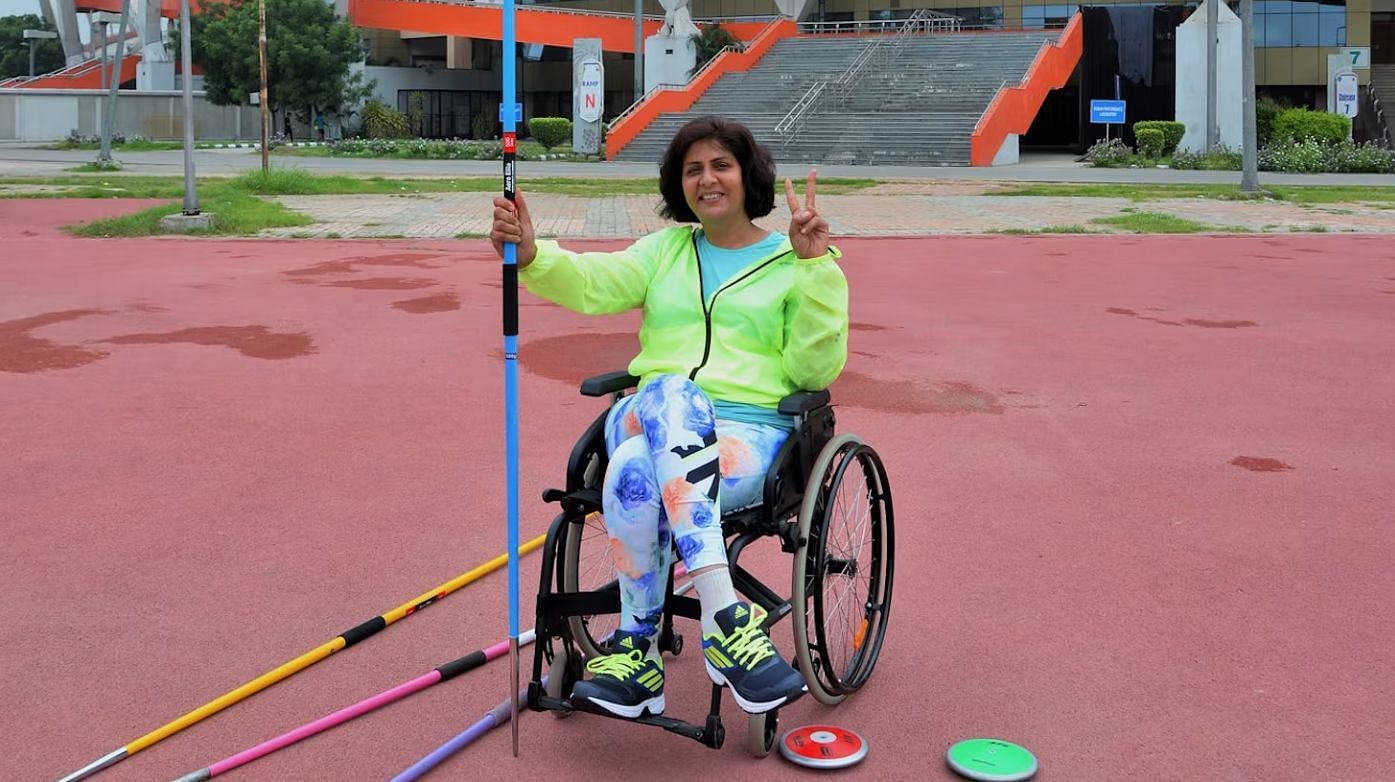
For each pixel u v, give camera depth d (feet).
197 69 178.19
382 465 20.47
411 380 26.91
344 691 12.50
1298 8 153.58
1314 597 14.92
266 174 83.76
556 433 22.48
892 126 123.24
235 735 11.58
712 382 11.82
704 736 10.73
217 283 41.42
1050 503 18.62
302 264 46.85
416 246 53.62
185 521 17.65
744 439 11.48
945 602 14.82
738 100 136.98
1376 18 161.07
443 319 34.58
